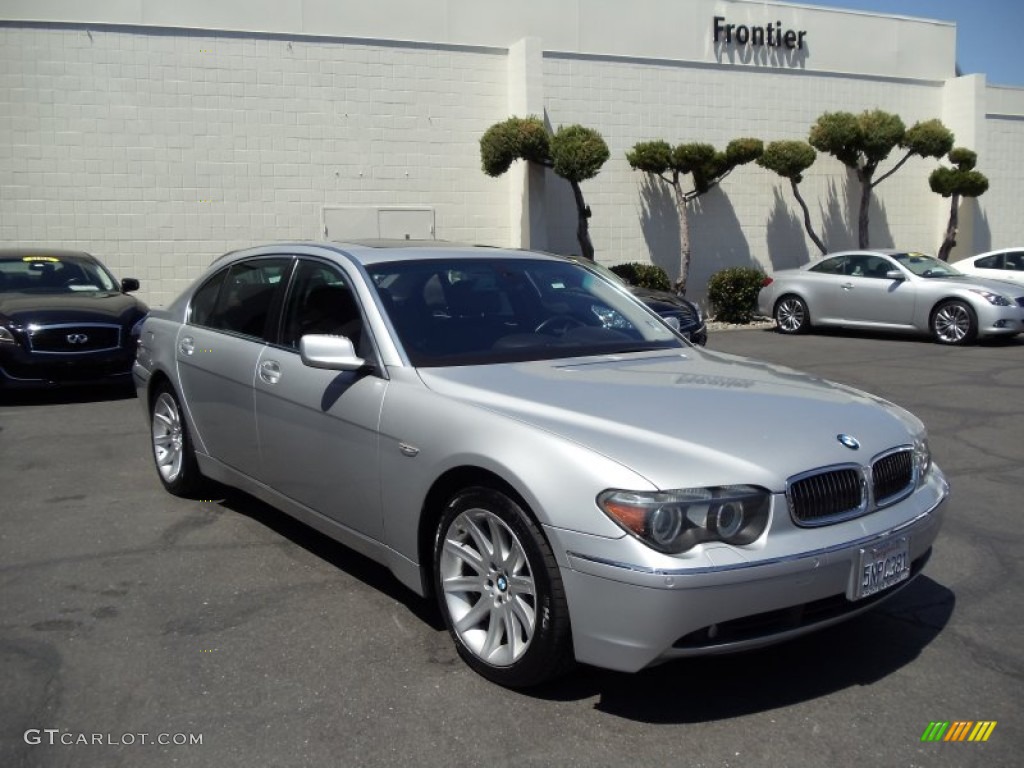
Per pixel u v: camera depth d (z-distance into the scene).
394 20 17.19
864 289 15.50
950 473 6.91
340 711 3.48
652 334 5.07
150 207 16.05
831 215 21.36
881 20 21.33
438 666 3.83
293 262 5.17
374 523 4.22
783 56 20.38
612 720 3.42
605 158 16.97
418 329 4.40
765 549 3.23
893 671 3.81
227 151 16.36
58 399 10.20
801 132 20.77
